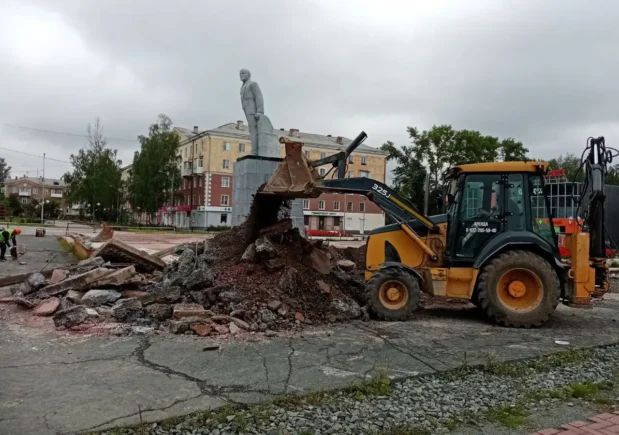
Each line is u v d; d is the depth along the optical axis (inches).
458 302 394.6
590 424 156.3
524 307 303.6
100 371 196.7
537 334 284.5
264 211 374.0
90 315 282.0
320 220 2502.5
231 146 2397.9
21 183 4916.3
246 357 219.1
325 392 177.6
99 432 141.8
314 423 152.0
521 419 159.6
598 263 314.8
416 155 2092.8
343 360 217.9
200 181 2418.8
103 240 896.9
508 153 2116.1
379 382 186.2
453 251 321.7
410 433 146.6
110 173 2743.6
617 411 168.4
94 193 2711.6
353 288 350.6
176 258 451.8
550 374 209.9
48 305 303.7
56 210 3683.6
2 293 372.8
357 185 333.7
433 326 298.7
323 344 245.1
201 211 2386.8
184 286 303.9
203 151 2399.1
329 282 340.8
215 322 268.7
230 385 182.7
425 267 329.7
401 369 207.2
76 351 224.7
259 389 178.9
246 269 320.2
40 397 167.8
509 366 215.9
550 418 162.2
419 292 313.7
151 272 425.1
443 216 338.0
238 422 148.8
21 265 578.9
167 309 283.4
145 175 2506.2
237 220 540.7
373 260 341.4
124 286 342.0
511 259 303.7
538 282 300.5
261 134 596.1
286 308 291.9
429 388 188.1
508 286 307.4
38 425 145.6
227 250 372.8
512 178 318.0
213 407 161.2
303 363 212.2
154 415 153.9
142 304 295.3
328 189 329.1
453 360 222.5
